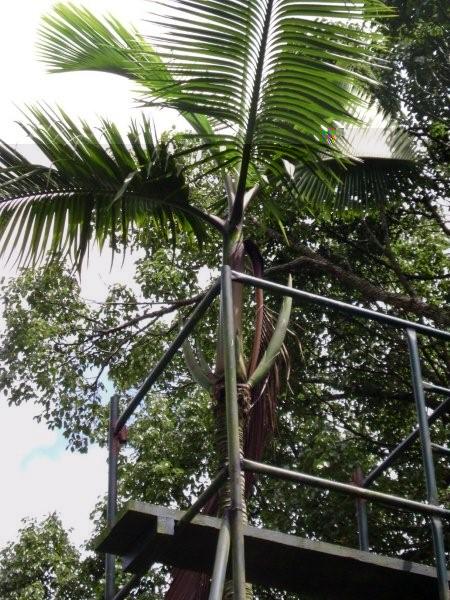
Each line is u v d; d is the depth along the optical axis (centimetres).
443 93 1278
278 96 531
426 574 503
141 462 1323
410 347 512
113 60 624
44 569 1534
